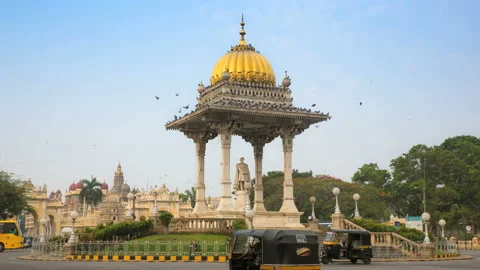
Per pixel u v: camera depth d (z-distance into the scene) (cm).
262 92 4784
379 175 10925
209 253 3853
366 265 3669
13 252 5894
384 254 4491
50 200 12738
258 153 5275
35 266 3356
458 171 9775
